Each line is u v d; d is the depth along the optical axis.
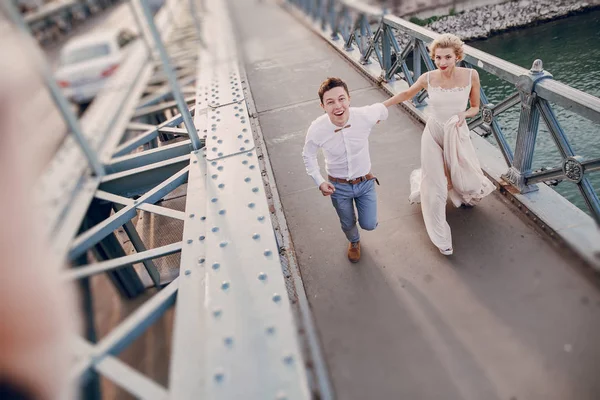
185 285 2.21
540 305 2.51
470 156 3.03
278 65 8.29
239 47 10.20
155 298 2.16
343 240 3.35
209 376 1.68
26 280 0.30
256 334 1.83
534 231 3.01
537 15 11.17
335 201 2.76
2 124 0.25
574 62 9.89
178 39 9.66
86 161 3.44
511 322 2.45
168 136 7.48
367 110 2.51
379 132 4.88
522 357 2.26
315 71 7.51
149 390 1.71
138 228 5.62
